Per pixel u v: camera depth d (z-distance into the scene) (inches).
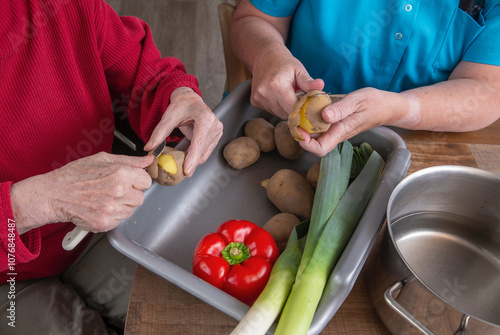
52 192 32.3
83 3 39.7
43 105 40.5
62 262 45.6
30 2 36.7
